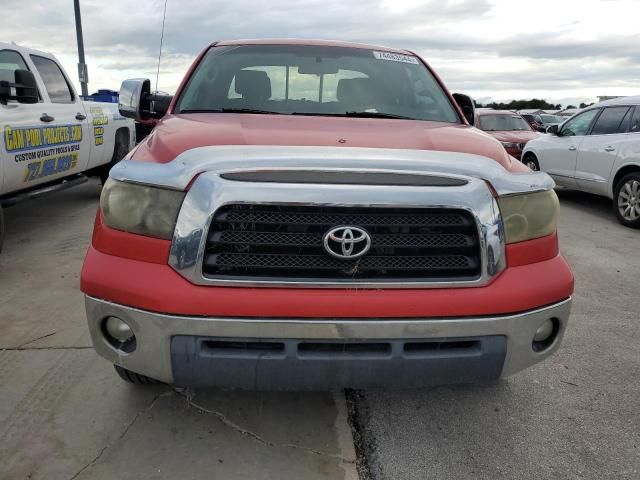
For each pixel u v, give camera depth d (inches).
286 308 77.2
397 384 82.7
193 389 111.3
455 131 111.7
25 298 158.6
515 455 94.9
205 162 80.8
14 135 198.1
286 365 79.3
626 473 90.8
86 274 83.2
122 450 92.4
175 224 79.4
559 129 353.4
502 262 84.0
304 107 128.1
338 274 79.7
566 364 128.9
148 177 81.4
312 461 91.7
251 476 87.4
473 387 116.9
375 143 93.8
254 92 130.4
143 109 145.0
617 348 138.1
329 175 79.6
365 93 133.6
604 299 174.1
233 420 102.1
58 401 106.1
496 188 84.3
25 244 215.5
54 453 91.1
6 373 116.1
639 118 291.7
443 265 82.1
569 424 104.3
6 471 86.5
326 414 105.5
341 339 78.5
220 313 77.0
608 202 365.4
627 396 114.9
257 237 78.8
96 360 122.3
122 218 82.7
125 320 80.6
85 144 261.0
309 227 78.9
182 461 90.3
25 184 213.0
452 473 90.0
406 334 79.4
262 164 79.7
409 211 80.4
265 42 148.1
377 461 92.6
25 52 224.2
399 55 152.2
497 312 81.6
